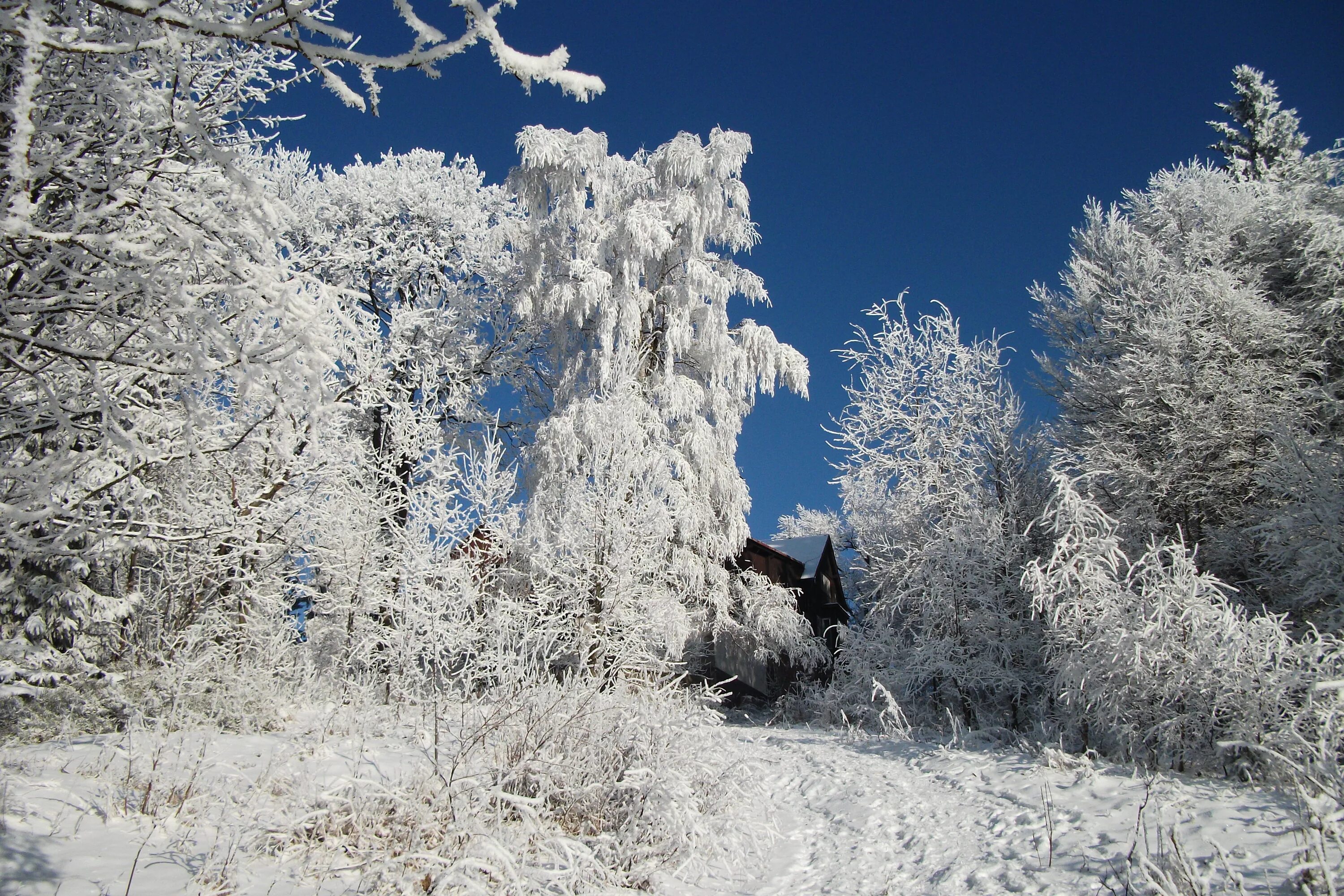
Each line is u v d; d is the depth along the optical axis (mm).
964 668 14414
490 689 8047
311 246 9430
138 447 3150
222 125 5355
